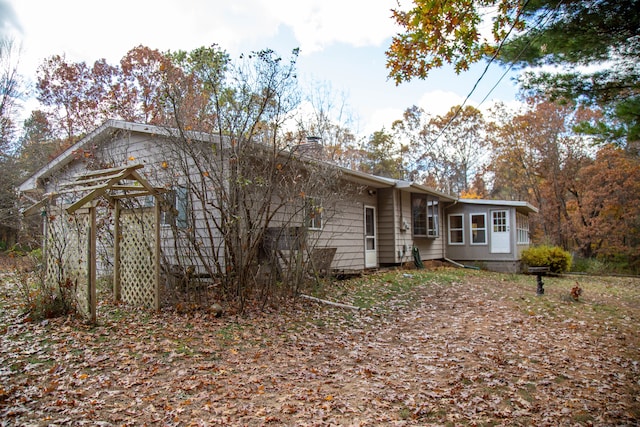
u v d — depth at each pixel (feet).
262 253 28.02
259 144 24.85
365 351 18.26
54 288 21.40
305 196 27.61
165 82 25.66
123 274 24.86
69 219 20.92
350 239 42.24
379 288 33.99
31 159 58.70
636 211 78.23
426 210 53.93
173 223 23.79
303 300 27.04
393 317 24.91
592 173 82.12
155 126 27.30
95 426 10.56
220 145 23.63
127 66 65.62
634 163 75.87
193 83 29.07
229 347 17.54
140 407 11.79
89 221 19.56
